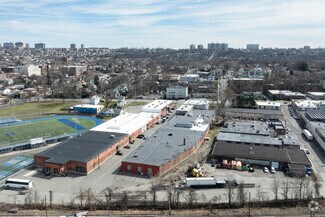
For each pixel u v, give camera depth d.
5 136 118.31
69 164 85.44
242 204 66.62
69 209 65.44
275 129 122.56
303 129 128.62
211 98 194.00
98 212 64.12
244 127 120.44
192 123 120.81
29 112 161.00
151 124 133.38
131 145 108.56
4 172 85.75
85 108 159.50
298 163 85.88
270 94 196.25
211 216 62.44
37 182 79.25
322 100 177.50
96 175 83.50
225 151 94.19
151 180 79.81
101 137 105.00
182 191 73.38
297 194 70.62
